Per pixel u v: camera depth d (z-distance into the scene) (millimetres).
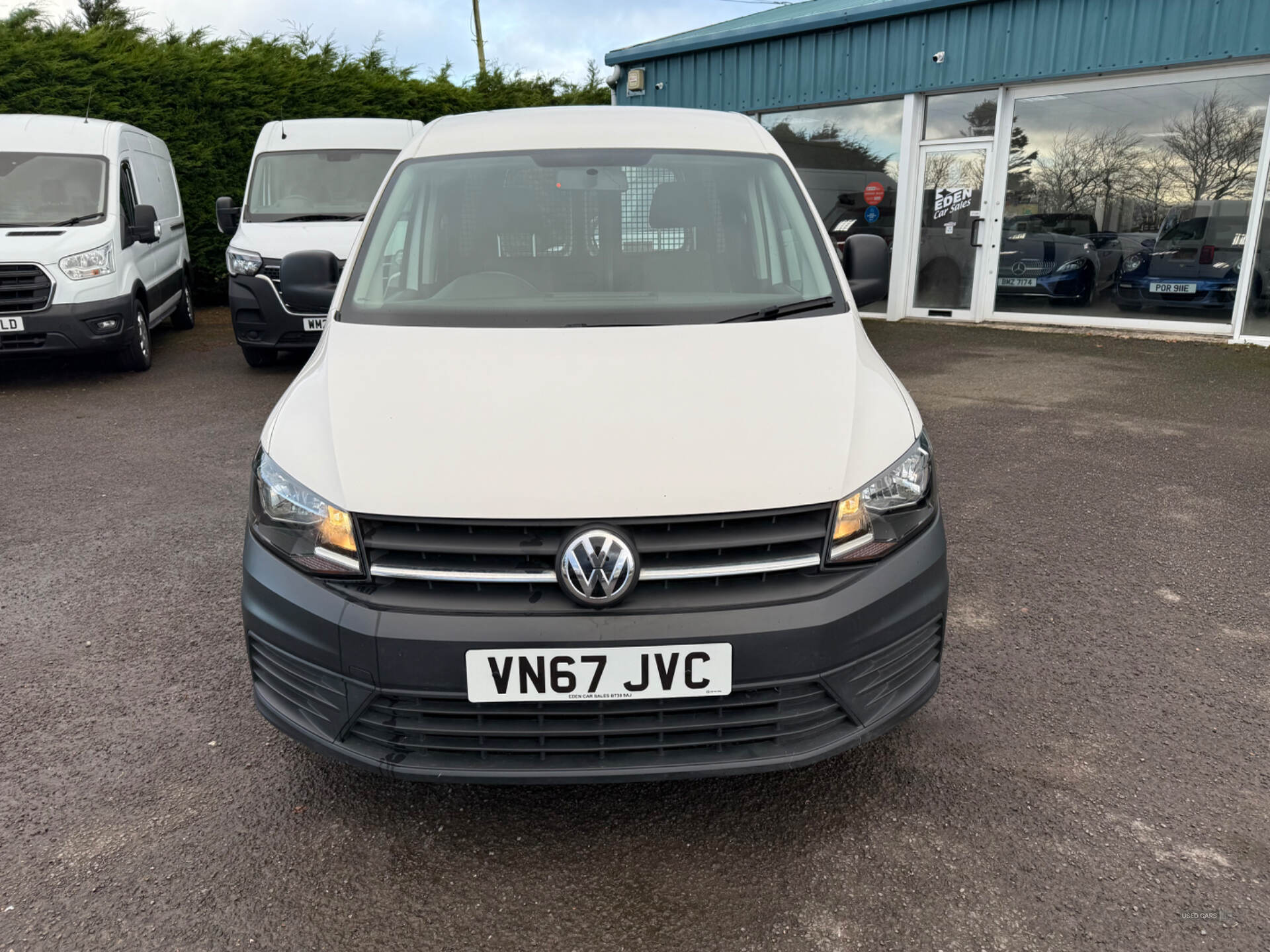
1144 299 10172
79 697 3088
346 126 9203
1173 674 3137
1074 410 6891
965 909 2119
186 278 11078
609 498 2105
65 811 2506
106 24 12898
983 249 11102
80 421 6918
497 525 2102
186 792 2582
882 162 11672
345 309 3039
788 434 2285
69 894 2201
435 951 2031
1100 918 2086
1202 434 6152
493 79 16453
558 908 2150
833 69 11672
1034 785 2561
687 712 2156
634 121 3723
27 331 7594
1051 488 5105
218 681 3186
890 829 2395
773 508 2143
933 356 9242
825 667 2135
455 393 2439
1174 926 2059
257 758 2736
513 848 2354
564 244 3236
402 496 2143
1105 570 4004
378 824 2447
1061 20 9914
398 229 3303
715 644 2066
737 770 2152
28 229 7707
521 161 3465
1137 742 2750
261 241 7965
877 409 2479
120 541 4488
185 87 12383
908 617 2250
